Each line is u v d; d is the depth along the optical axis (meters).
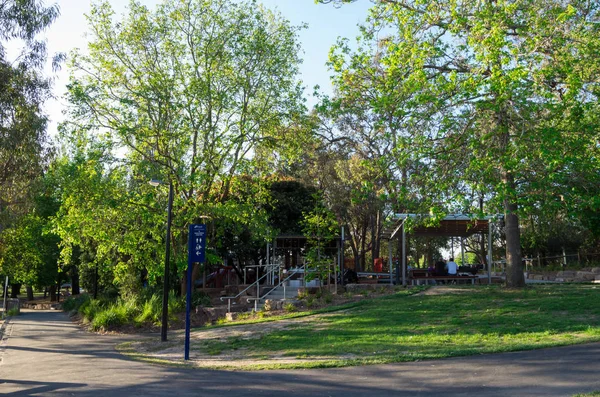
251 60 25.05
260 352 14.10
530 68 15.60
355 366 11.19
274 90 25.16
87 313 27.42
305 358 12.64
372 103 16.55
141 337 20.09
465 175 15.59
